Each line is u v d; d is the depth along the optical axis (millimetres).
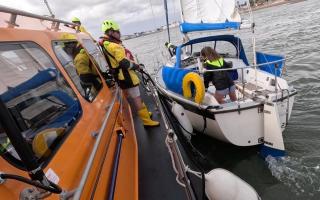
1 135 1098
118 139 2465
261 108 3957
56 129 1501
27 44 1597
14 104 1253
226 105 3955
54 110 1580
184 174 2166
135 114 4402
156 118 4156
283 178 3910
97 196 1564
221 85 4391
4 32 1410
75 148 1569
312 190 3615
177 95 5121
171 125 3740
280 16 31500
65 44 2348
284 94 4020
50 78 1703
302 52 11180
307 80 7613
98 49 4617
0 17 1490
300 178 3852
